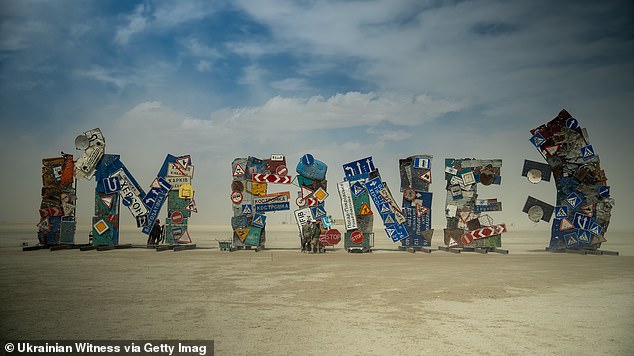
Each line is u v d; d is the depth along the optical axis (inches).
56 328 318.7
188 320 344.8
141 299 426.9
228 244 1002.1
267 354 264.5
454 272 631.2
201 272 627.2
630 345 284.0
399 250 1035.9
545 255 914.7
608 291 479.2
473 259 824.9
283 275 597.9
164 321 341.1
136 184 1013.2
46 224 1004.6
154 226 1029.2
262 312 374.0
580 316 362.6
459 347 279.1
